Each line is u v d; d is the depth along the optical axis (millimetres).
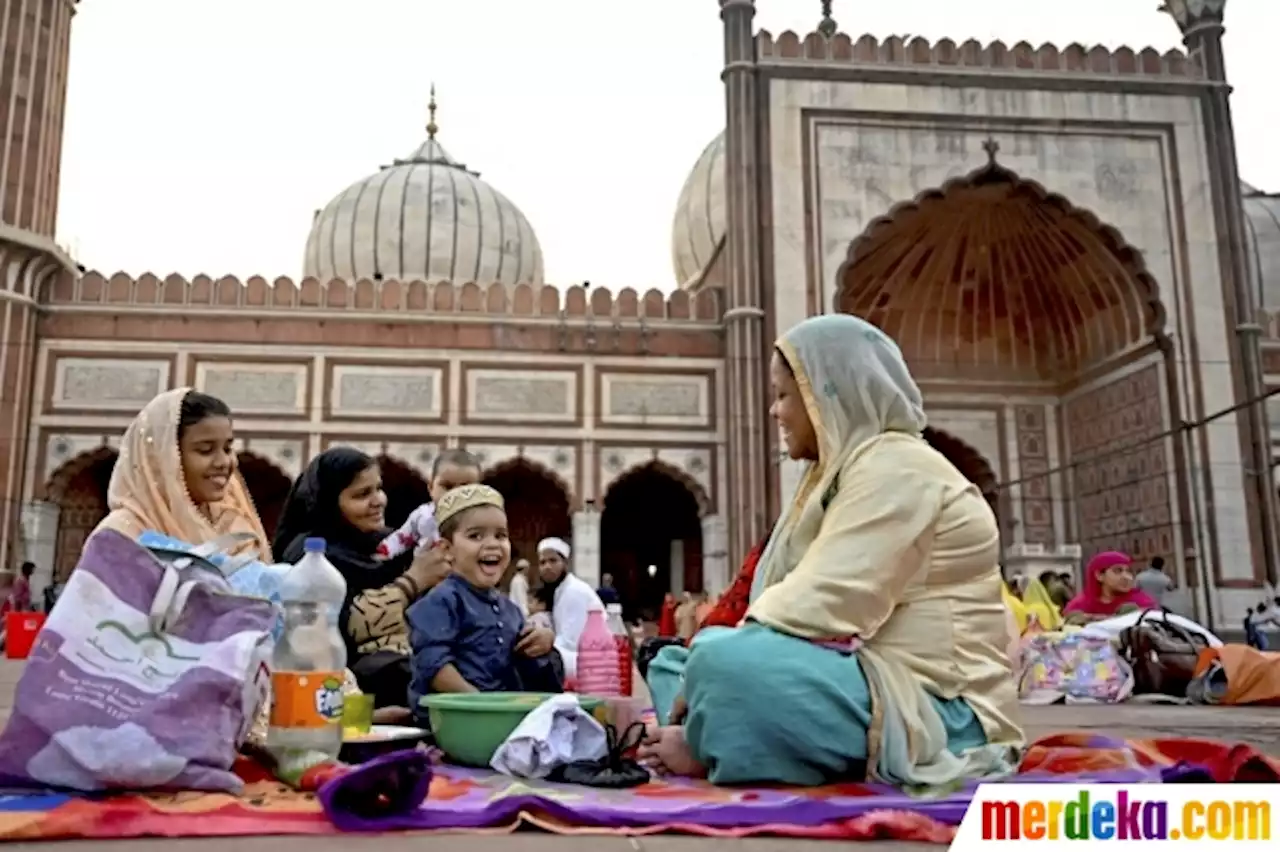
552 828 1358
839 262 10516
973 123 10852
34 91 10383
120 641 1610
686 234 14672
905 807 1441
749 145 10609
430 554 2525
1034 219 11453
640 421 10766
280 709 1696
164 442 2125
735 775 1634
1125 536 11164
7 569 9703
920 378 12414
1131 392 11156
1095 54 11117
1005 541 12125
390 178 14836
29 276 10164
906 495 1707
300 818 1402
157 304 10516
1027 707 4375
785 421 1968
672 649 2137
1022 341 12633
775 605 1681
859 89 10820
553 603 3646
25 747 1531
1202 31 11328
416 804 1413
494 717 1817
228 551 2174
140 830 1321
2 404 9875
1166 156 10984
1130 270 10891
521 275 14742
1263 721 3635
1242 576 10016
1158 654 4660
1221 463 10289
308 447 10430
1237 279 10711
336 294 10758
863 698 1630
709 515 10617
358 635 2443
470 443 10594
